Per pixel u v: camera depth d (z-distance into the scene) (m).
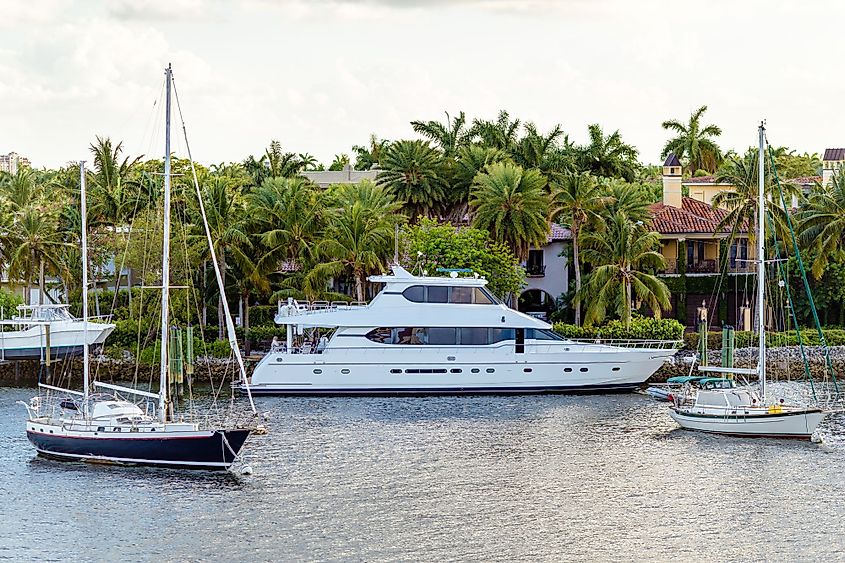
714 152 142.88
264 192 89.25
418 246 86.38
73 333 76.06
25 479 48.00
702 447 55.09
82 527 41.50
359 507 44.12
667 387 74.62
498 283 86.12
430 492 46.44
